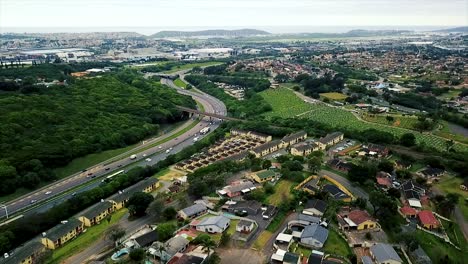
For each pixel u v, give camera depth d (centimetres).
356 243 16188
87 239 17738
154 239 16788
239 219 18438
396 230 17362
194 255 15125
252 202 19588
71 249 16912
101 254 16388
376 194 19288
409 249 15875
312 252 15300
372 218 17975
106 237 17650
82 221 19188
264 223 17950
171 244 15862
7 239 17462
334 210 18775
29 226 18575
